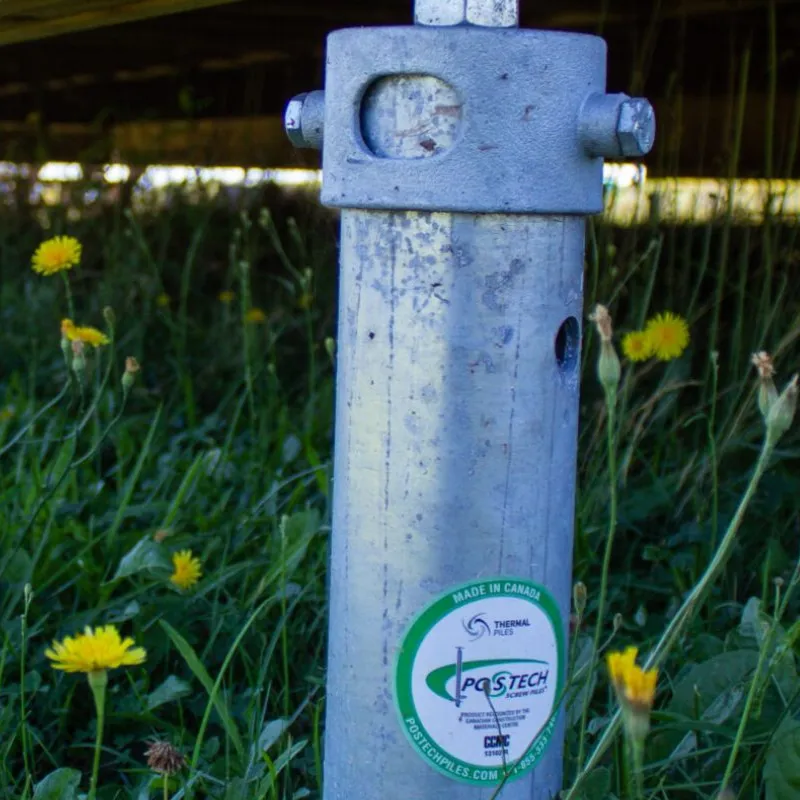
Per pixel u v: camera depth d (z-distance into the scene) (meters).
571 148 1.44
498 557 1.47
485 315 1.43
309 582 2.37
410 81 1.42
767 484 2.82
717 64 4.56
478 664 1.49
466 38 1.38
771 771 1.67
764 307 3.22
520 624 1.50
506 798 1.53
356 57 1.44
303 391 4.25
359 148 1.45
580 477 2.88
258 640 2.39
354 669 1.54
